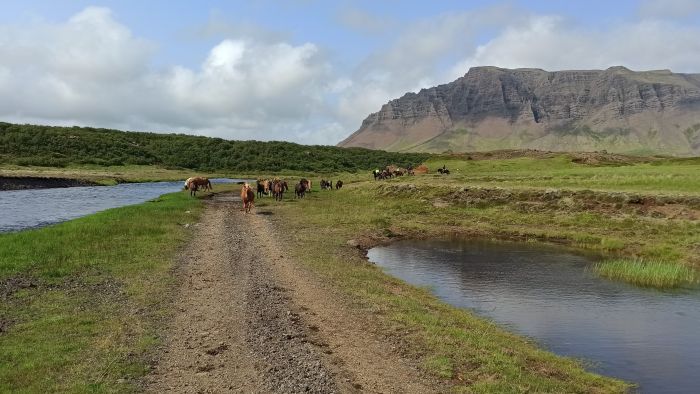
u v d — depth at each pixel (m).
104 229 24.91
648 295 18.38
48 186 65.31
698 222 29.48
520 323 15.03
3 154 95.81
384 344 11.82
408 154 198.62
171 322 12.76
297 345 11.55
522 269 22.62
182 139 147.88
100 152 112.88
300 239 26.61
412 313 14.26
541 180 49.53
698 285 20.05
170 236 24.72
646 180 42.06
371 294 16.14
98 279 16.38
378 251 26.81
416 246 28.62
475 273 21.73
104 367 9.80
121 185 75.25
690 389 10.69
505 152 111.06
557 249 27.92
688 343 13.48
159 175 100.00
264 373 9.98
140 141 135.88
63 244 21.06
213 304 14.43
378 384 9.73
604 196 35.59
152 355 10.62
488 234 32.44
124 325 12.27
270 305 14.55
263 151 149.12
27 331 11.52
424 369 10.46
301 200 46.81
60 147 108.56
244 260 20.55
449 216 38.00
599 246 28.44
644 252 26.38
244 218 33.66
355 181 76.50
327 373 10.09
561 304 17.09
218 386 9.33
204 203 42.06
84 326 12.02
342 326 13.01
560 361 11.85
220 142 151.38
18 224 30.56
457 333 12.73
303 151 158.25
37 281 15.76
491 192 41.22
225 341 11.65
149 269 18.08
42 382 9.00
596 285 19.81
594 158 85.38
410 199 45.03
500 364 10.88
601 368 11.80
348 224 33.06
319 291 16.28
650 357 12.49
